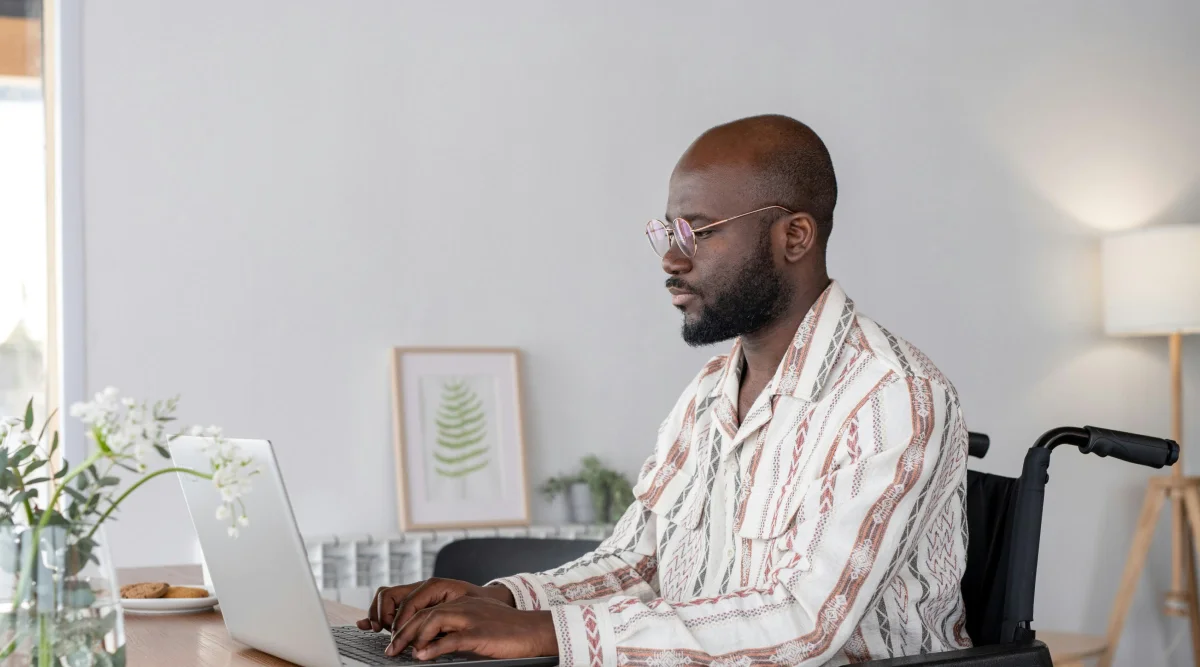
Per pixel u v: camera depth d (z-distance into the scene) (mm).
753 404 1456
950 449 1304
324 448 3184
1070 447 4277
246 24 3160
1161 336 4473
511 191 3475
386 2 3340
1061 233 4344
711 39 3791
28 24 2975
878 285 3992
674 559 1524
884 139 4051
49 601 879
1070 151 4395
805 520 1249
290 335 3164
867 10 4059
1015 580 1351
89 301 2934
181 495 2965
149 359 2994
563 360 3512
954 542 1356
